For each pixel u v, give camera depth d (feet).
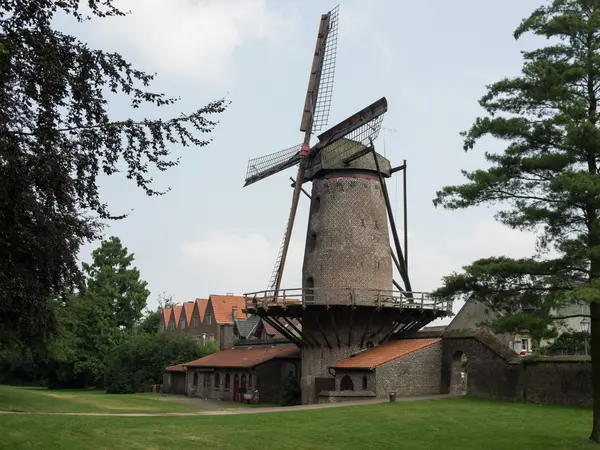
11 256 54.54
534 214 74.84
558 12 81.35
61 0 45.09
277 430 84.64
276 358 173.47
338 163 149.07
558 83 76.38
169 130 49.78
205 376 198.08
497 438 80.33
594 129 72.08
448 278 78.18
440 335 138.10
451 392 133.49
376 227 149.28
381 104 144.25
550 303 71.31
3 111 43.96
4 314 73.36
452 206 79.41
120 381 229.86
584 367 110.83
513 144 79.87
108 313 257.75
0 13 43.96
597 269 71.82
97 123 48.32
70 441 69.41
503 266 73.97
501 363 122.83
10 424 76.54
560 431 84.64
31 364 262.06
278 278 142.51
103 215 51.06
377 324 147.23
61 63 45.37
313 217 152.05
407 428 87.30
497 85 80.18
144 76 48.98
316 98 153.99
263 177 160.97
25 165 46.03
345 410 107.04
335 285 144.97
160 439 74.43
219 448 72.23
